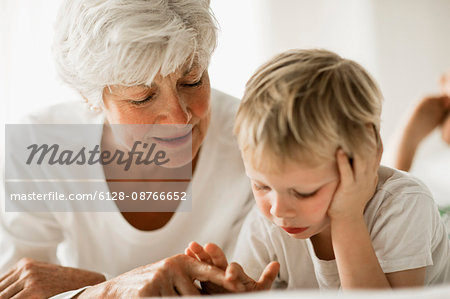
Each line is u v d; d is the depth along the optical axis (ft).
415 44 8.50
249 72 8.26
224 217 4.12
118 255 4.13
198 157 3.96
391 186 3.08
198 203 4.04
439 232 3.21
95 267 4.22
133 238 3.98
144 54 2.75
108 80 2.92
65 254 4.30
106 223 3.97
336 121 2.52
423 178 6.12
